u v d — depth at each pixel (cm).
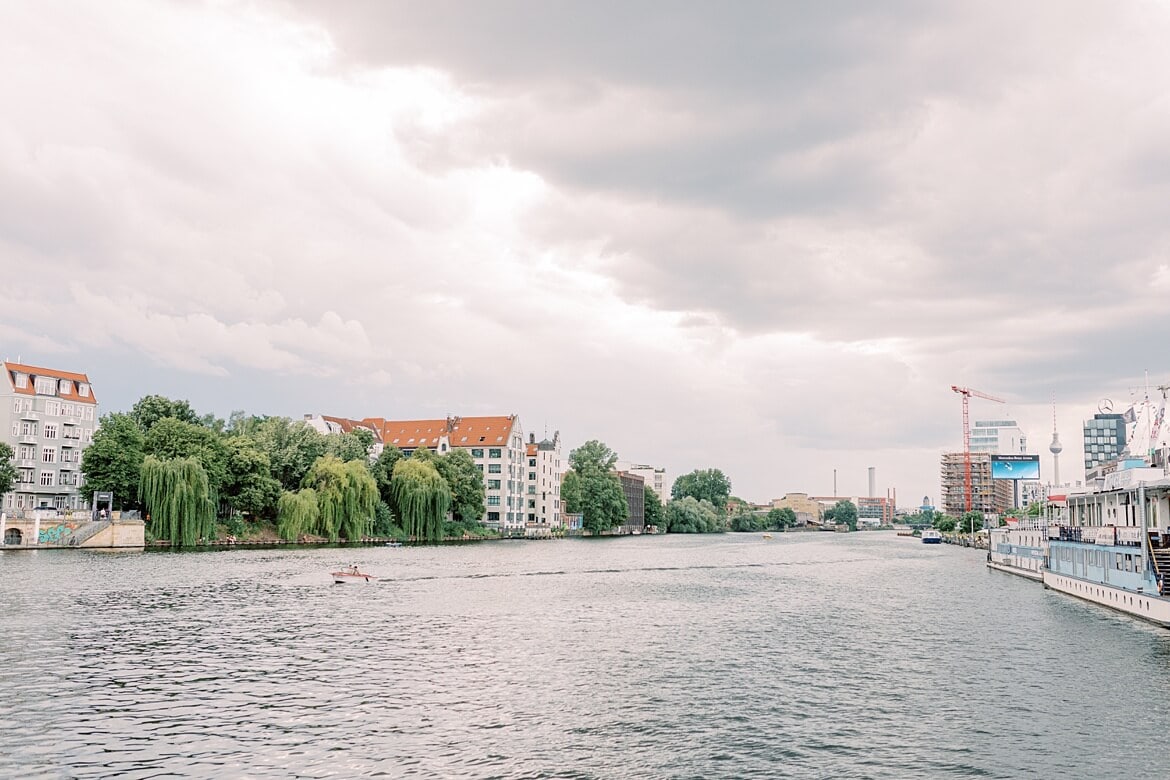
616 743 3428
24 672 4488
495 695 4175
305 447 16888
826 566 14300
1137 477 7338
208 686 4262
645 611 7462
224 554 12431
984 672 4809
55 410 15738
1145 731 3647
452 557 13738
